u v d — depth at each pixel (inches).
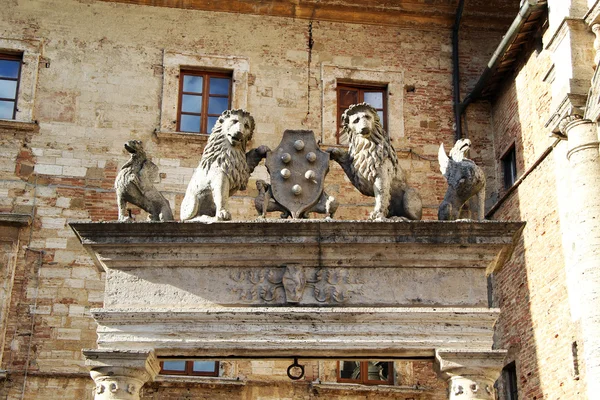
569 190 668.1
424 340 424.2
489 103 865.5
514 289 762.8
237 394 727.1
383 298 434.3
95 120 799.7
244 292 434.9
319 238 434.3
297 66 845.8
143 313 425.4
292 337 423.5
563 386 660.1
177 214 777.6
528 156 767.7
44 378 714.8
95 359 415.5
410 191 466.9
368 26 872.3
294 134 481.1
